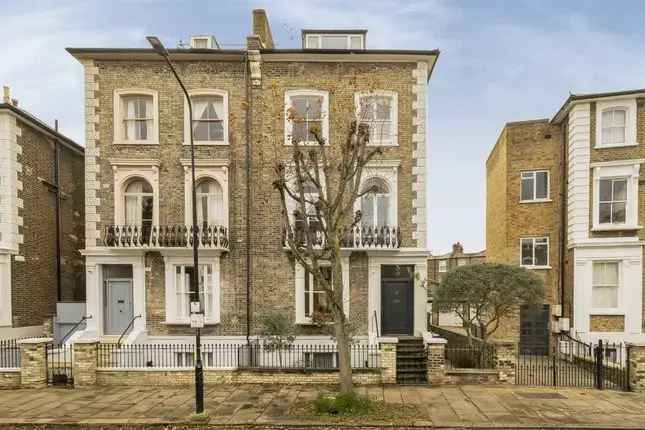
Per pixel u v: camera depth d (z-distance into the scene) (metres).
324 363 15.93
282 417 10.45
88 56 16.45
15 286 17.22
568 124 18.98
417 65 16.70
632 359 12.59
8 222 17.05
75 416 10.62
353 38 18.02
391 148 16.61
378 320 16.30
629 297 17.20
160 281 16.39
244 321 16.30
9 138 17.11
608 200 17.77
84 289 22.17
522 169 20.61
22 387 12.88
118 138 16.50
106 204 16.50
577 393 12.27
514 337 19.61
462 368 13.95
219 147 16.56
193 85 16.66
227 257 16.44
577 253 17.88
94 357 13.20
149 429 10.17
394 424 10.00
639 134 17.34
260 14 17.86
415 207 16.56
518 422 10.09
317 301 16.62
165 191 16.53
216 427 10.15
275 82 16.61
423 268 16.41
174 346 15.12
